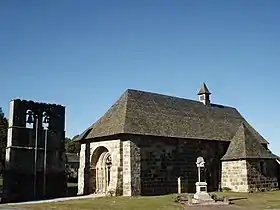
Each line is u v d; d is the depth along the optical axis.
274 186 40.62
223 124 46.06
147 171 34.84
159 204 26.61
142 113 37.53
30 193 33.94
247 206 26.33
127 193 33.22
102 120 38.47
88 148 38.06
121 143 34.53
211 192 37.88
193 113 44.06
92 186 37.19
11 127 33.88
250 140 40.72
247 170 38.34
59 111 37.50
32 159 34.69
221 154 42.31
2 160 49.22
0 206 26.56
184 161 38.38
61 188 36.06
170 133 37.41
